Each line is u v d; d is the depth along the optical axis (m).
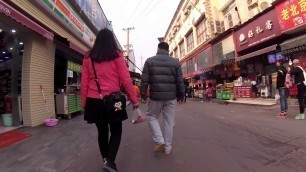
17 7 6.46
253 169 3.45
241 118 8.15
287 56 12.12
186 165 3.71
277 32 12.92
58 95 9.02
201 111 11.02
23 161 4.07
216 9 22.03
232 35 18.00
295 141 4.79
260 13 13.97
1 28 6.92
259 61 15.54
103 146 3.38
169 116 4.42
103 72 3.14
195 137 5.56
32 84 7.41
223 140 5.18
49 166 3.82
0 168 3.74
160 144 4.27
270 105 11.28
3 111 9.13
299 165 3.53
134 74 28.75
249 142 4.92
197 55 28.36
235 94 16.36
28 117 7.25
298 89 7.28
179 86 4.45
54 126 7.41
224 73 19.66
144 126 7.35
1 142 5.20
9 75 9.24
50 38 7.04
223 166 3.61
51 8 8.59
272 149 4.37
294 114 8.30
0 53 8.81
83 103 3.20
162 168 3.62
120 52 3.26
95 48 3.21
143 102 4.48
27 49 7.42
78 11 12.19
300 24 11.26
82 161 4.06
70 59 11.31
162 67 4.30
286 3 11.86
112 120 3.07
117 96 3.05
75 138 5.77
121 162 3.93
